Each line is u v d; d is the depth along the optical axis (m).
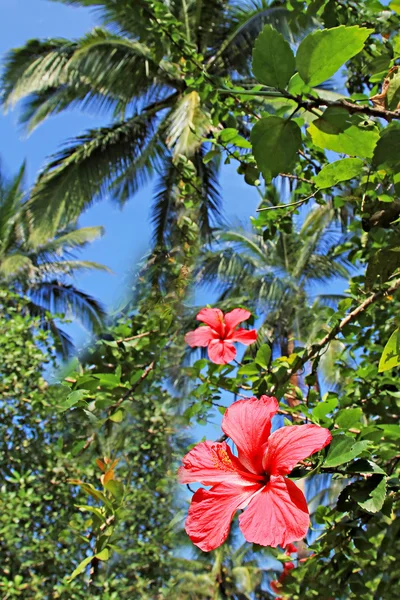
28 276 5.02
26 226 4.71
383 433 0.70
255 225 0.99
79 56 3.90
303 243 5.20
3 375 1.95
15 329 2.08
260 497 0.58
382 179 0.68
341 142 0.56
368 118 0.57
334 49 0.52
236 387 0.92
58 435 1.96
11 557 1.82
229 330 0.94
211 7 3.97
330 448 0.60
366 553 0.87
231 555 5.00
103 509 0.71
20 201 4.91
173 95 4.29
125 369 0.96
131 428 1.88
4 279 4.62
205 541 0.58
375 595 0.93
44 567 1.86
